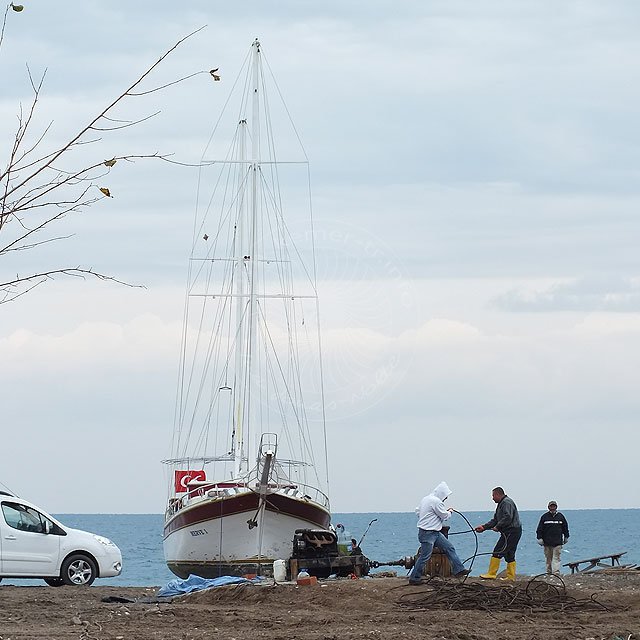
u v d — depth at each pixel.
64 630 47.25
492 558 66.12
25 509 73.69
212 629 47.38
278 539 86.12
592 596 55.88
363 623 48.91
